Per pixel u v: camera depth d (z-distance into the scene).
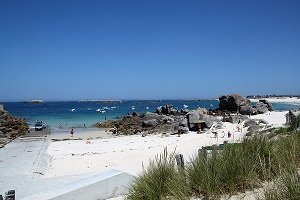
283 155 4.96
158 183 5.05
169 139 37.69
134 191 5.32
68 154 27.38
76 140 39.81
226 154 4.93
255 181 4.38
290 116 27.77
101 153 27.25
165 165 5.38
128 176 11.58
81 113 103.88
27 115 94.12
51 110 126.56
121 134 48.59
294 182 3.61
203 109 70.88
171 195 4.82
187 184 4.68
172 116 65.81
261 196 3.93
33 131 51.47
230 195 4.27
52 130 54.06
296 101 178.62
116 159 23.94
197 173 4.70
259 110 67.62
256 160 4.73
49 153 27.58
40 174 18.33
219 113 70.38
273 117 54.06
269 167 4.50
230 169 4.47
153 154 25.12
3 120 51.75
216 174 4.50
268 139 5.68
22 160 22.75
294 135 5.92
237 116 50.97
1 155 25.19
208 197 4.34
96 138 43.00
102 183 10.97
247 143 5.38
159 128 51.69
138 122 60.38
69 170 20.61
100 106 169.38
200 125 45.78
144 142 36.09
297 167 4.61
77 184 11.25
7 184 15.34
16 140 37.59
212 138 35.22
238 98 73.31
